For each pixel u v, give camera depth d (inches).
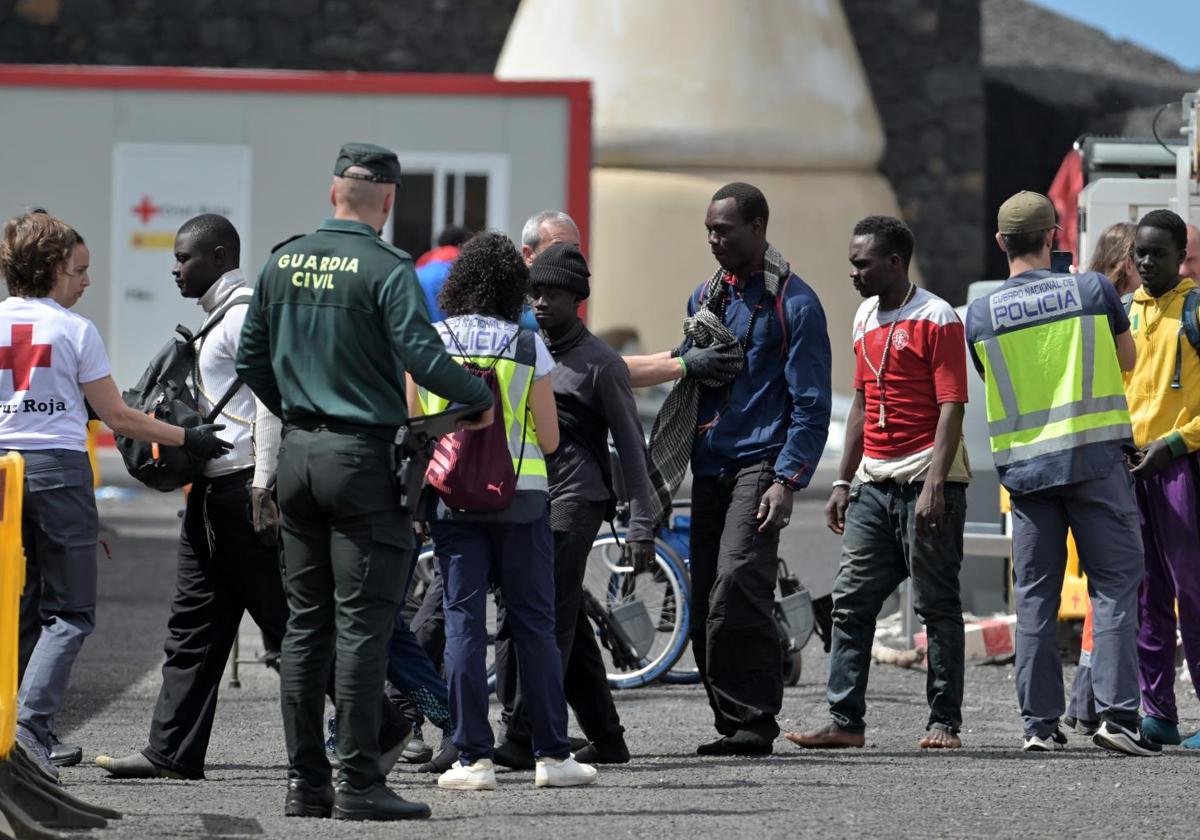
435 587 1171.9
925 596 1132.5
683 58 4065.0
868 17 4800.7
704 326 1111.0
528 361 975.6
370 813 893.8
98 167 2842.0
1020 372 1112.8
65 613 1007.0
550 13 4126.5
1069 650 1595.7
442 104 2815.0
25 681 991.0
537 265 1061.1
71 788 1000.9
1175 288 1145.4
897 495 1127.6
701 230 4010.8
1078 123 5270.7
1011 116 5270.7
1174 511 1130.0
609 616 1397.6
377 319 877.2
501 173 2812.5
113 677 1492.4
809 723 1290.6
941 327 1103.0
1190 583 1130.0
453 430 887.7
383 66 4781.0
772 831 872.9
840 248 4111.7
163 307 2859.3
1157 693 1148.5
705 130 4045.3
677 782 1016.9
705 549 1141.7
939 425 1101.7
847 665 1149.1
